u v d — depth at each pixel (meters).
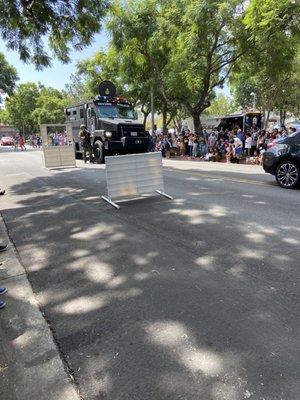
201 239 5.34
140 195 8.62
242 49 19.98
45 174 13.71
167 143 23.30
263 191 9.04
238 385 2.47
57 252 5.16
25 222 6.83
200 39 19.34
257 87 44.66
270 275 4.07
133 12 20.89
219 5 17.81
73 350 2.96
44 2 11.23
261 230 5.67
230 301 3.55
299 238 5.26
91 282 4.14
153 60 23.44
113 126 15.92
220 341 2.94
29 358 2.90
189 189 9.40
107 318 3.38
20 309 3.66
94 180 11.47
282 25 16.08
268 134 18.16
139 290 3.87
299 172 9.19
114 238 5.59
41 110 63.41
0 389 2.58
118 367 2.72
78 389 2.54
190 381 2.53
